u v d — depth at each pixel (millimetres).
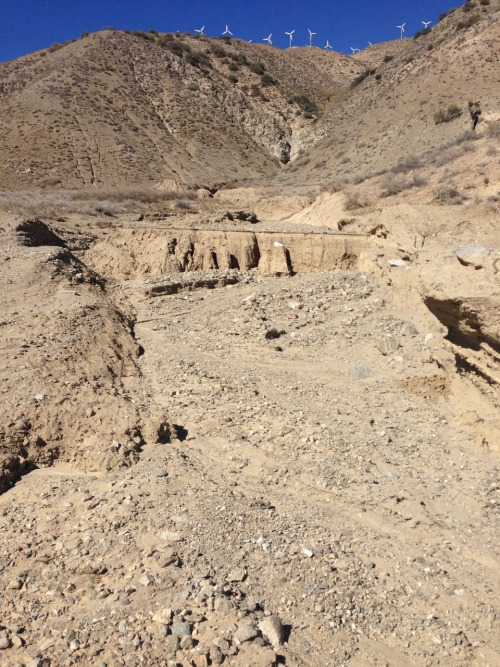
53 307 18047
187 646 6098
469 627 6852
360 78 102750
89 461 9930
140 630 6305
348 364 16266
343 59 138875
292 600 7039
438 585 7520
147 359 16844
